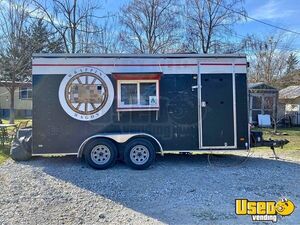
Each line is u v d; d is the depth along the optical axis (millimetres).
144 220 5141
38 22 21703
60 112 8852
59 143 8820
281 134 19906
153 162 8914
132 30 27406
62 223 5008
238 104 9109
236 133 9078
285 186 7094
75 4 22531
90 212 5500
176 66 9039
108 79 8953
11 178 7613
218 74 9094
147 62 9016
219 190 6723
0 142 13805
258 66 37312
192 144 9039
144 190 6742
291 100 29172
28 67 19766
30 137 9742
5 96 36531
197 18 27297
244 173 8258
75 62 8898
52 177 7762
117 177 7797
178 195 6414
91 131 8898
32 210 5562
